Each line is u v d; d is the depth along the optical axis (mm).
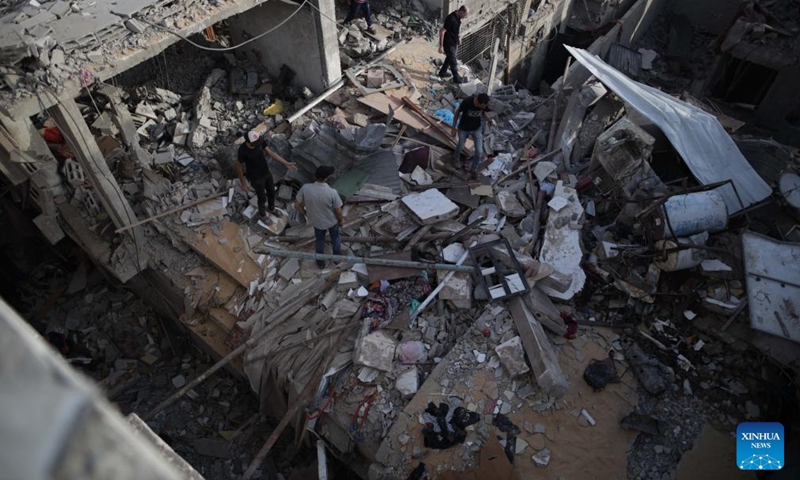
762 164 10539
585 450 7141
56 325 10781
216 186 10148
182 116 11172
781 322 7836
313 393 7742
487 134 11195
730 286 8328
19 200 10414
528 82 17188
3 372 839
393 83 11961
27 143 8727
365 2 12414
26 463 693
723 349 8070
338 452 7816
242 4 9078
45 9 8000
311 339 8211
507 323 8125
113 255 9359
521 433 7230
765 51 14664
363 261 8734
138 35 8055
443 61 12844
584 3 17734
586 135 11008
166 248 9547
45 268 11562
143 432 3076
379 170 10109
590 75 15047
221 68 12156
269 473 8719
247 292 8922
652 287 8414
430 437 7129
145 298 10641
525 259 8578
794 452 7070
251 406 9578
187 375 10102
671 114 10312
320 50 10930
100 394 877
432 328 8242
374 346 7949
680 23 19828
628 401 7570
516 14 15102
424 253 9078
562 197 9461
